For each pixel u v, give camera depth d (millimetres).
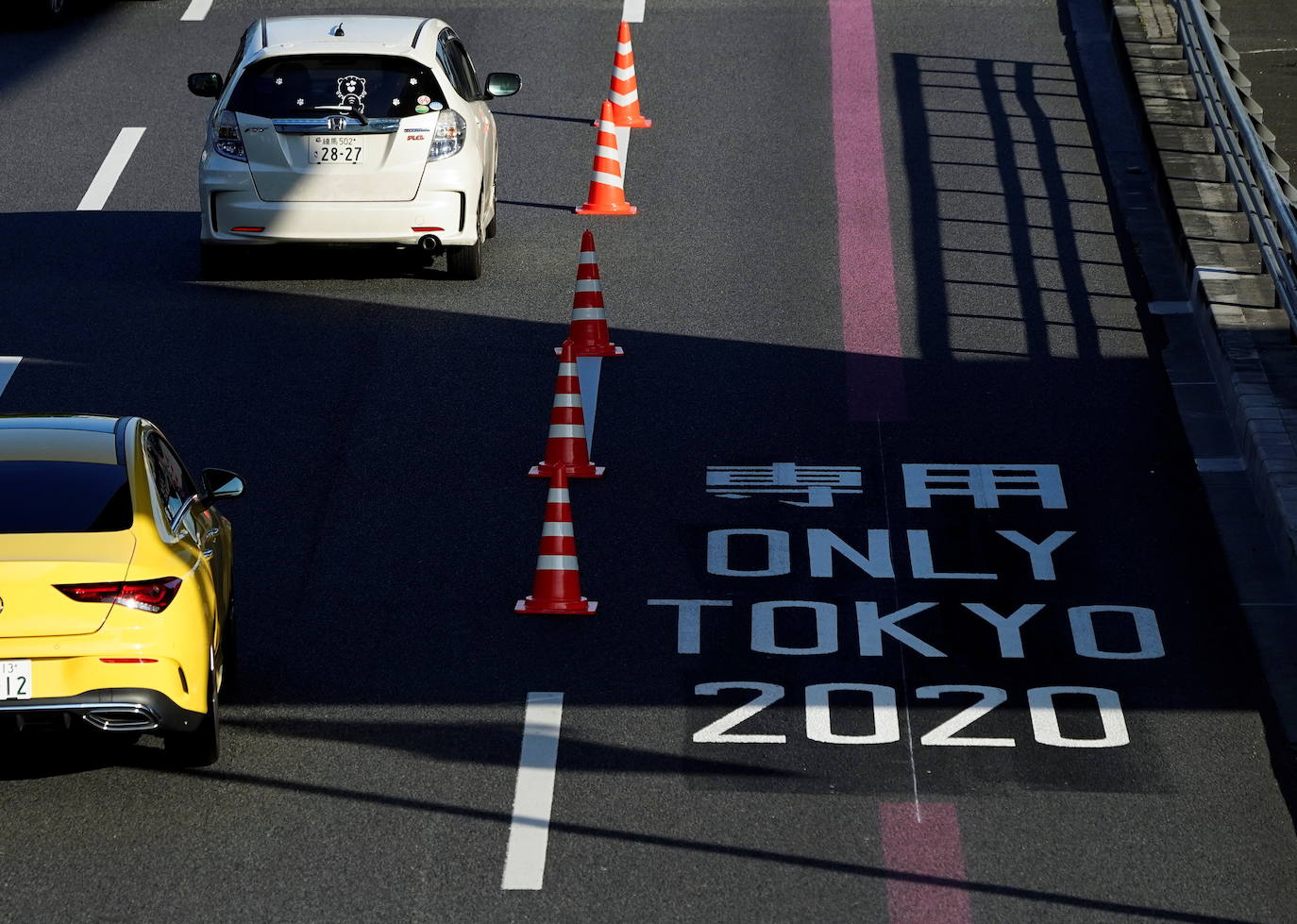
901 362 49188
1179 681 33719
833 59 74188
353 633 35656
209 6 81688
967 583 37656
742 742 31359
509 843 27844
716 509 41188
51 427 30594
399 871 26953
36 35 79062
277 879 26703
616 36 77750
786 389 47594
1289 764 30703
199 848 27547
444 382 48062
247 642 35219
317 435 45000
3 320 52000
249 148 52594
